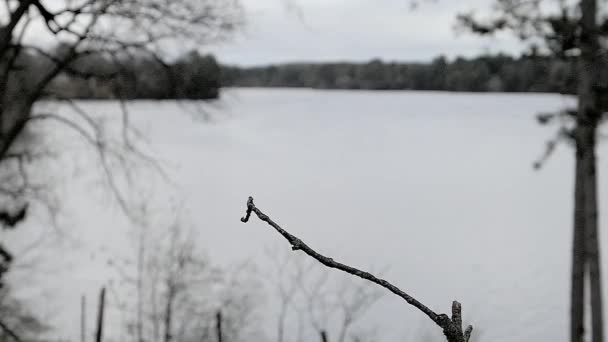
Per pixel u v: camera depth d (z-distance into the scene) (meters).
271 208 39.28
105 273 23.53
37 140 17.75
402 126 110.31
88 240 27.73
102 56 11.64
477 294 24.42
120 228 30.56
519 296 24.64
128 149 13.18
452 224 37.69
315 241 30.78
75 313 20.08
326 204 41.53
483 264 28.95
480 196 48.25
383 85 162.50
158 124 95.19
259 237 30.12
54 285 22.22
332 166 61.28
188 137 81.31
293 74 170.38
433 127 109.38
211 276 19.77
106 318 18.81
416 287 24.95
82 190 37.81
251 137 86.75
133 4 10.59
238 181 49.44
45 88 12.05
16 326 18.16
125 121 12.71
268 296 20.84
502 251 31.66
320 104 190.75
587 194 10.10
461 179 56.09
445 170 61.38
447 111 156.62
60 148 17.91
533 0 8.96
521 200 46.75
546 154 9.45
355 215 38.19
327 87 169.12
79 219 31.55
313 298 20.81
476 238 34.25
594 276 10.29
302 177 53.31
